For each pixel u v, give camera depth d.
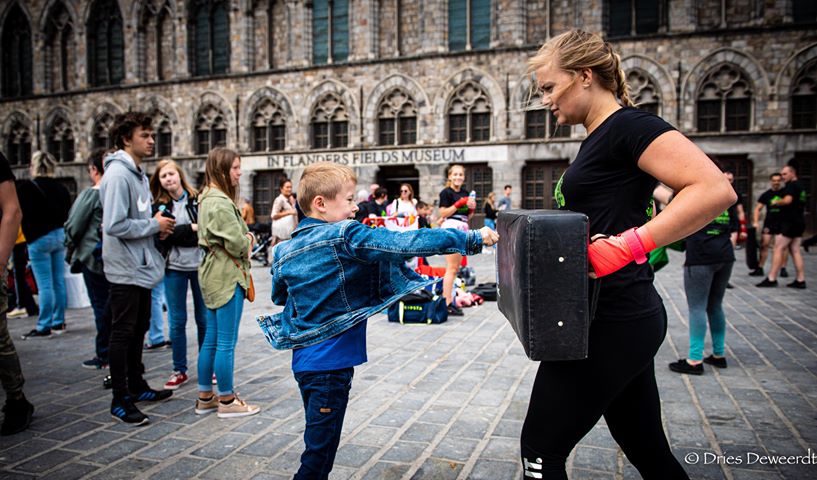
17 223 4.29
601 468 3.54
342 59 28.52
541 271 1.87
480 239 2.28
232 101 29.72
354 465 3.64
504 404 4.73
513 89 25.52
